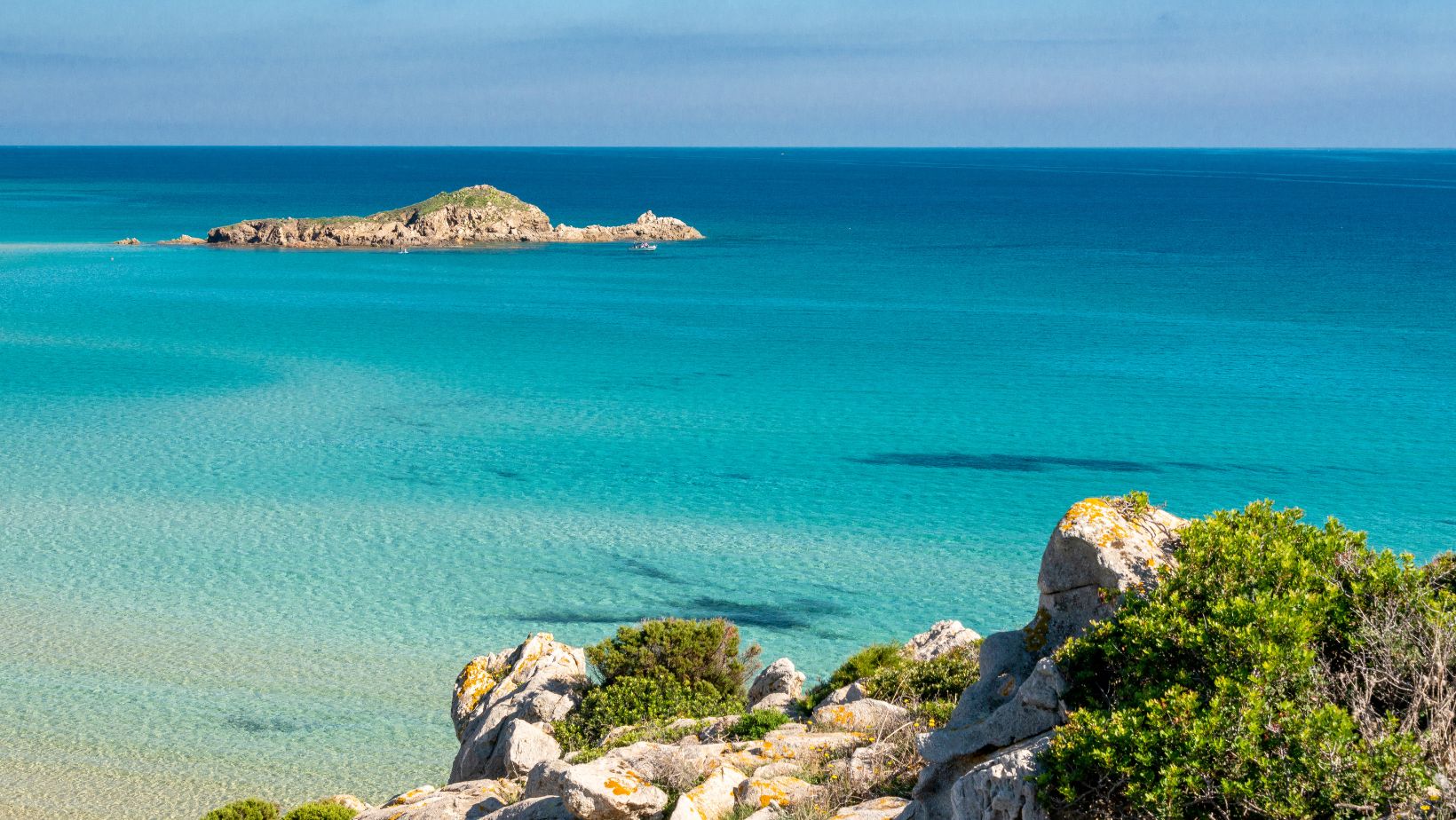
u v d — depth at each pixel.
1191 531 14.39
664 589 49.16
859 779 16.50
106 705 37.41
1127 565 14.64
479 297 142.88
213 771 33.16
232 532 55.88
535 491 63.78
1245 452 72.06
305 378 93.50
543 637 32.00
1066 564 15.22
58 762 33.38
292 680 39.81
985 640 15.69
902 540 55.88
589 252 196.62
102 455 68.75
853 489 64.75
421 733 36.12
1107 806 11.40
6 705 37.09
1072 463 69.88
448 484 64.81
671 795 17.69
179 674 40.06
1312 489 63.94
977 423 80.06
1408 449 72.25
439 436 75.75
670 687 28.17
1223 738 10.92
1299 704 11.43
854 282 159.12
